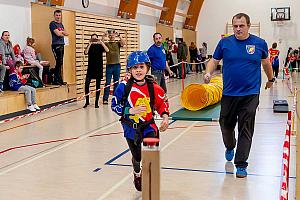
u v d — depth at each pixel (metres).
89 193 4.03
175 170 4.78
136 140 3.66
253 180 4.40
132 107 3.68
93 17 12.70
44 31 10.65
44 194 4.02
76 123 7.88
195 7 24.30
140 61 3.66
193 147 5.88
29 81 9.58
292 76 19.45
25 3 10.41
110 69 10.60
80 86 11.85
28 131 7.13
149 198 2.21
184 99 9.09
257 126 7.38
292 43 23.64
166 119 3.67
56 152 5.66
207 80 4.53
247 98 4.45
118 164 5.05
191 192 4.04
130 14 15.70
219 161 5.14
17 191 4.11
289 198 3.80
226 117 4.65
